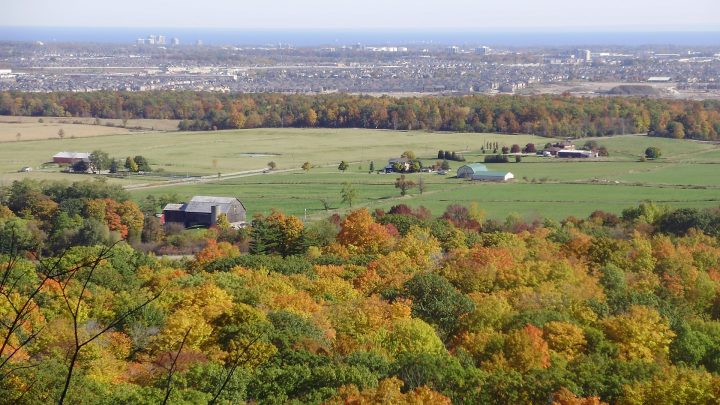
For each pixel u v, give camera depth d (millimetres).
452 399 59312
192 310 76750
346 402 53969
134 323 74438
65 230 148750
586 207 173000
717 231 140125
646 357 72812
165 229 162375
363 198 190000
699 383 59719
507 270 100312
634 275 106000
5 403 44125
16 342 61406
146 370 64500
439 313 84938
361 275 103875
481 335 73375
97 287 88188
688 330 77438
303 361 63500
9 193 178750
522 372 65750
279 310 79188
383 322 79062
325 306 86250
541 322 78250
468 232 137375
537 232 136125
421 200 184750
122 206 161750
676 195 181375
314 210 178250
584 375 61969
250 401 57875
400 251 119125
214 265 110750
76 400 51344
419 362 62000
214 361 64875
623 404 58312
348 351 69688
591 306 86562
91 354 63219
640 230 143625
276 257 118375
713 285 100000
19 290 78188
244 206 184625
